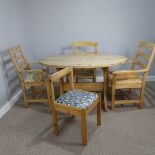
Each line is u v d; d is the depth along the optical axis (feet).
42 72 8.16
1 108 8.08
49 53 11.43
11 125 7.22
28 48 11.23
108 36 10.83
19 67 8.98
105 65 7.14
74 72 9.45
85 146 5.83
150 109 7.95
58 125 7.02
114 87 7.59
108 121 7.15
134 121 7.09
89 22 10.63
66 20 10.68
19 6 10.11
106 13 10.39
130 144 5.84
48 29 10.93
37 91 10.11
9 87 8.94
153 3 10.02
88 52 10.54
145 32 10.60
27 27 10.94
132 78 7.94
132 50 11.01
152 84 10.78
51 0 10.36
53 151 5.69
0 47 8.17
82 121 5.61
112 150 5.62
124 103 8.10
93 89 8.50
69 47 11.20
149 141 5.95
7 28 8.80
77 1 10.28
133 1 10.07
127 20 10.44
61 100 5.99
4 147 5.98
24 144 6.07
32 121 7.46
